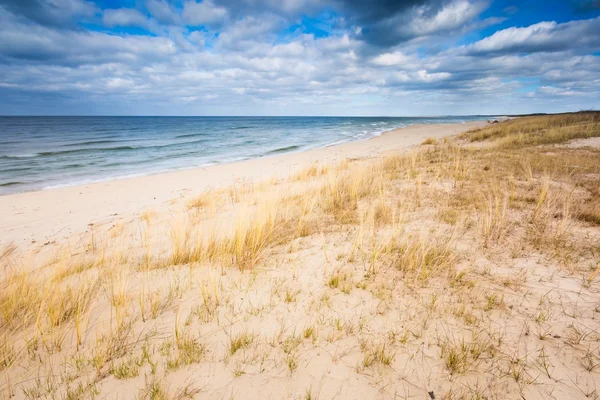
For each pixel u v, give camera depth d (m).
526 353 2.01
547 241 3.56
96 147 23.19
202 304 2.83
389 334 2.29
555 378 1.82
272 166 14.62
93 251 5.02
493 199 5.29
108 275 3.64
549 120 22.36
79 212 7.93
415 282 2.94
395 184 7.16
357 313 2.57
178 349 2.26
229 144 26.81
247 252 3.75
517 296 2.61
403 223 4.51
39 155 19.00
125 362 2.16
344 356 2.12
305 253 3.82
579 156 8.97
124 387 1.96
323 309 2.66
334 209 5.46
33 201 8.99
